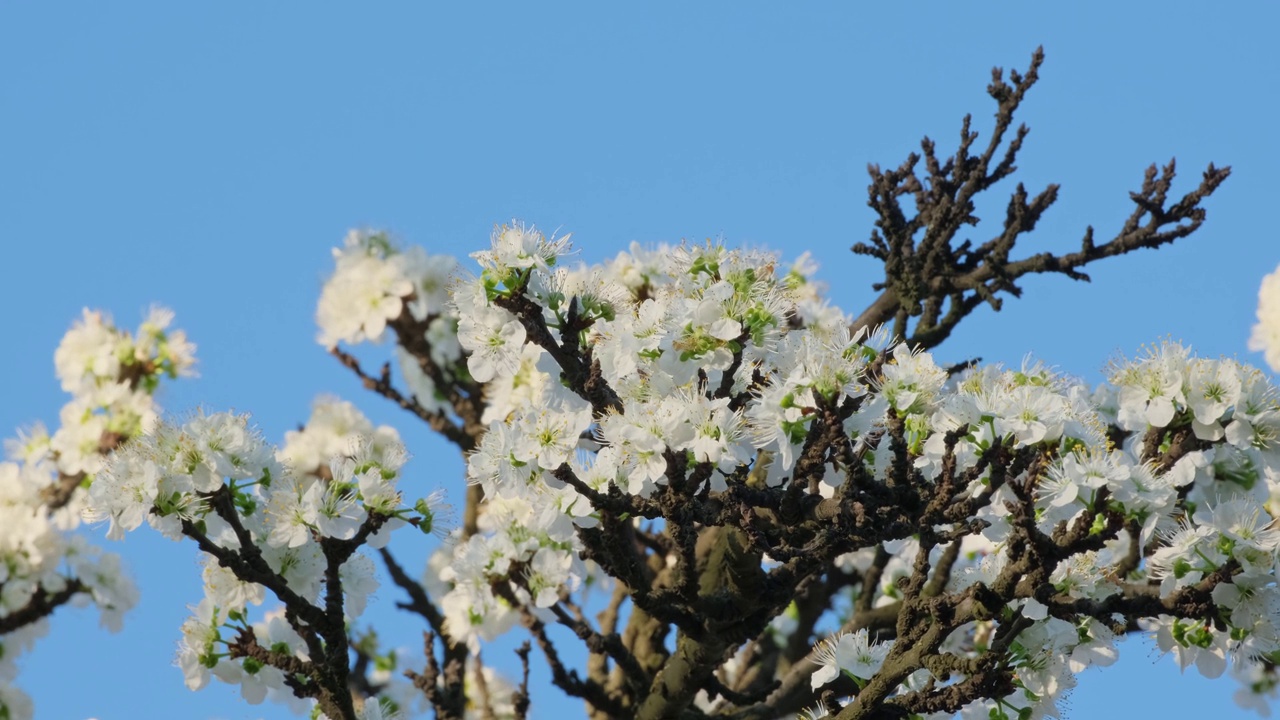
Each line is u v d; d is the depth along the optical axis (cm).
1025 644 756
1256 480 823
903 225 1172
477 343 788
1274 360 1338
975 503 693
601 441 780
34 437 1390
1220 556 699
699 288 779
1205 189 1084
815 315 1262
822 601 1284
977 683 694
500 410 984
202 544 773
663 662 1164
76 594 1267
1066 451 702
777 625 1388
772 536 755
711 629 840
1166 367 759
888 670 724
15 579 1240
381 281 1409
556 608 988
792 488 728
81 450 1352
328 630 803
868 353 745
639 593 809
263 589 858
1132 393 764
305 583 845
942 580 1034
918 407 718
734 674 1391
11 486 1307
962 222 1150
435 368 1423
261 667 872
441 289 1424
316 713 888
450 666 1121
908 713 725
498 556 988
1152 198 1105
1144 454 759
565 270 805
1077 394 875
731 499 726
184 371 1446
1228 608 699
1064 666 758
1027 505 652
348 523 798
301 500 796
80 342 1424
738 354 743
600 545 799
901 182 1199
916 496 706
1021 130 1141
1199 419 748
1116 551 895
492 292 773
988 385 791
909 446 724
